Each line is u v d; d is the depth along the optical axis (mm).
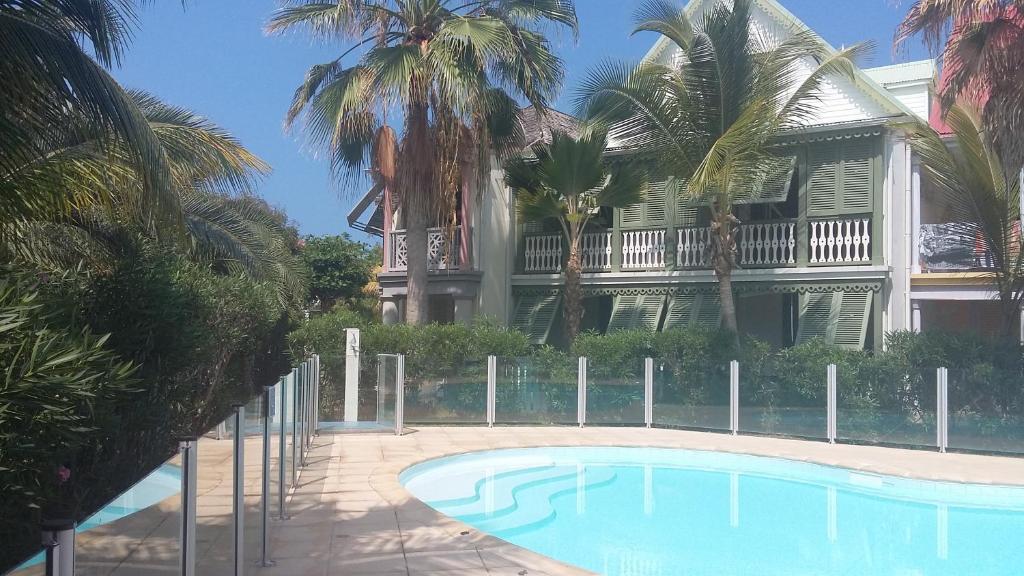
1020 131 12742
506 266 22469
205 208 14133
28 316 5250
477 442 14781
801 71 19156
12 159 6191
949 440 13875
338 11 17281
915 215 18094
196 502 3967
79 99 6176
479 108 16953
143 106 11578
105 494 7711
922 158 15633
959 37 12531
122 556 2822
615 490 12492
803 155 18859
